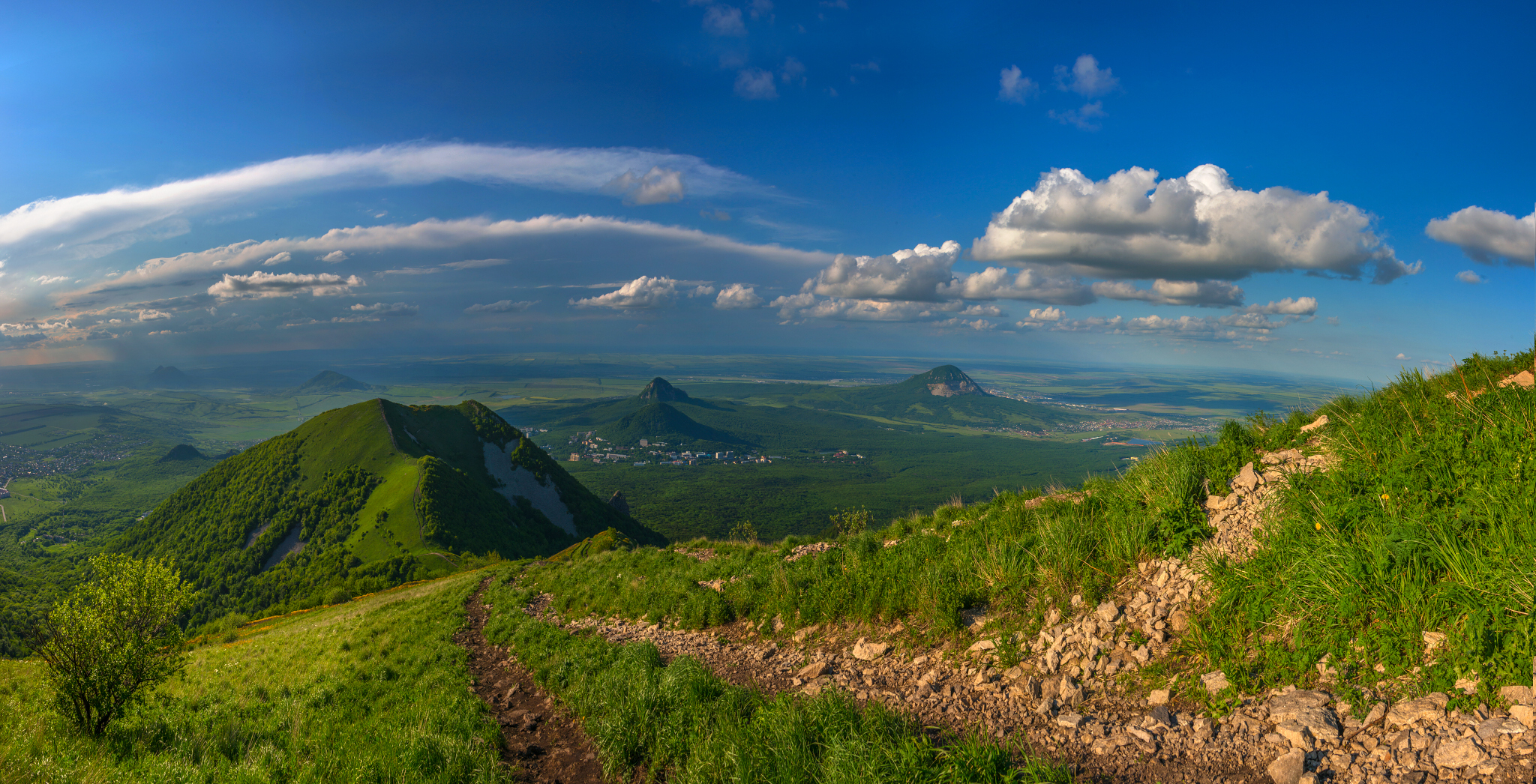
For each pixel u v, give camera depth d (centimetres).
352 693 1616
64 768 959
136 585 1343
